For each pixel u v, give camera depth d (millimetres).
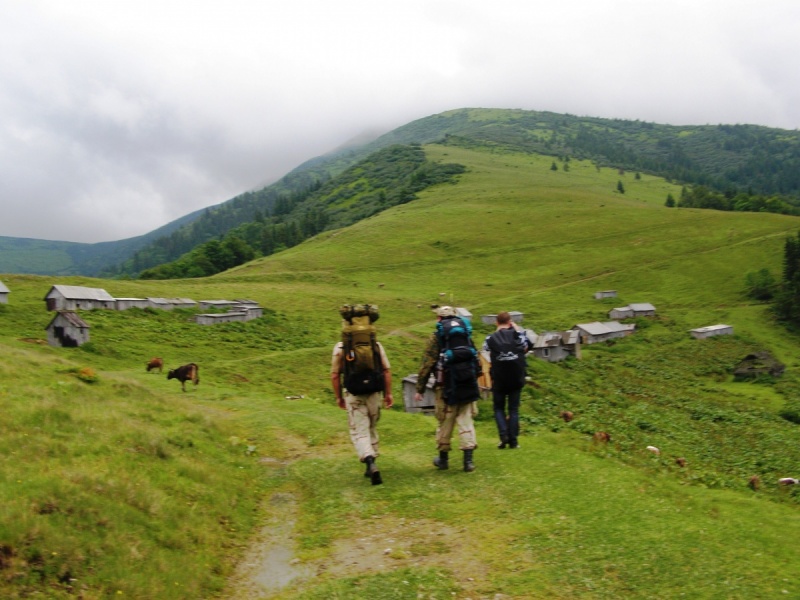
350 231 165625
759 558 6414
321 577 6652
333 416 17625
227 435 13789
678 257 130000
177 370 28078
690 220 157875
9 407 10219
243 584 6738
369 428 10047
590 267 130000
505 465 10047
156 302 78188
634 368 70938
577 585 5934
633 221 161125
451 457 11062
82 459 8414
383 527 7926
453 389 9742
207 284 110438
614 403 41656
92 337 52281
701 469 18688
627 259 133000
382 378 9750
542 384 42344
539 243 147375
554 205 182875
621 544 6730
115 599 5527
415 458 11344
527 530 7266
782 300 97625
